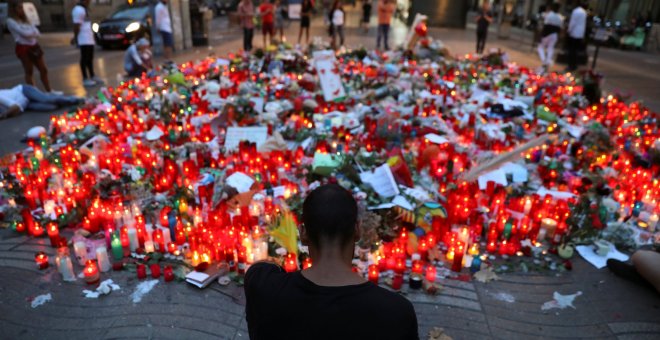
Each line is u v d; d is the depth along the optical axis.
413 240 4.20
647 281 3.88
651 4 23.78
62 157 5.62
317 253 1.50
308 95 9.09
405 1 33.94
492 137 6.70
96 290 3.68
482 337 3.31
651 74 14.70
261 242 4.05
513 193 5.23
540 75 12.13
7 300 3.55
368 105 8.55
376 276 3.75
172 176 5.34
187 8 17.59
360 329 1.34
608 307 3.67
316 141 6.57
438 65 12.54
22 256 4.12
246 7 15.54
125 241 4.14
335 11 16.58
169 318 3.41
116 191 5.00
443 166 5.73
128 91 9.19
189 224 4.34
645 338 3.36
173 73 10.32
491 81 10.99
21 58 9.18
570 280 3.99
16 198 4.94
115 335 3.24
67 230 4.54
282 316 1.40
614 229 4.56
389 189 4.65
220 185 4.87
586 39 15.45
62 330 3.28
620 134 7.31
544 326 3.45
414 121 7.39
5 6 21.23
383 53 14.73
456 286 3.85
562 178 5.66
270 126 6.91
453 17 27.06
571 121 8.20
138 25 17.31
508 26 23.42
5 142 6.93
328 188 1.59
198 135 6.84
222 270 3.88
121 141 6.52
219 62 12.23
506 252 4.28
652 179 5.80
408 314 1.38
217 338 3.24
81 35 10.50
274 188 5.13
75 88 10.66
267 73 11.27
